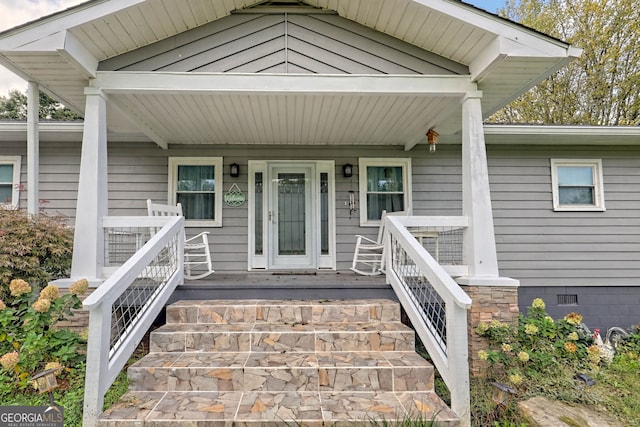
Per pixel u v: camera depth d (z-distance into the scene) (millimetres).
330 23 4008
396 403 2586
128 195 6023
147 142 6102
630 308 6168
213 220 6145
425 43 3930
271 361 2918
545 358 3387
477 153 3881
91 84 3744
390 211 6340
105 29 3449
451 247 5148
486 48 3650
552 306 6141
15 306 3502
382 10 3711
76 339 3203
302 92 3898
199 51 3889
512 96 4391
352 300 3941
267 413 2424
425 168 6336
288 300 3943
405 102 4457
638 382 3539
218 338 3201
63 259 3994
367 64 3984
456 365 2541
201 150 6164
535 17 12641
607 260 6227
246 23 3961
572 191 6398
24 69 3572
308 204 6328
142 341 3641
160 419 2344
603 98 11789
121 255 4680
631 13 10805
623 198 6324
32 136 3926
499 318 3650
